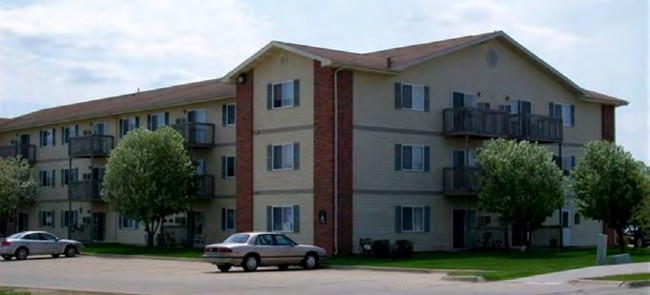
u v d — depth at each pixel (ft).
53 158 208.44
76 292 80.74
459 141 151.74
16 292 79.61
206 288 85.46
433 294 73.72
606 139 178.09
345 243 134.51
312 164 136.87
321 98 135.85
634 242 154.20
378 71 138.41
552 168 136.56
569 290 75.72
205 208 169.27
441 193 148.56
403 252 129.80
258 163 145.89
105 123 193.16
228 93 162.20
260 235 113.80
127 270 117.60
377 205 139.13
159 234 166.81
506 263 114.21
